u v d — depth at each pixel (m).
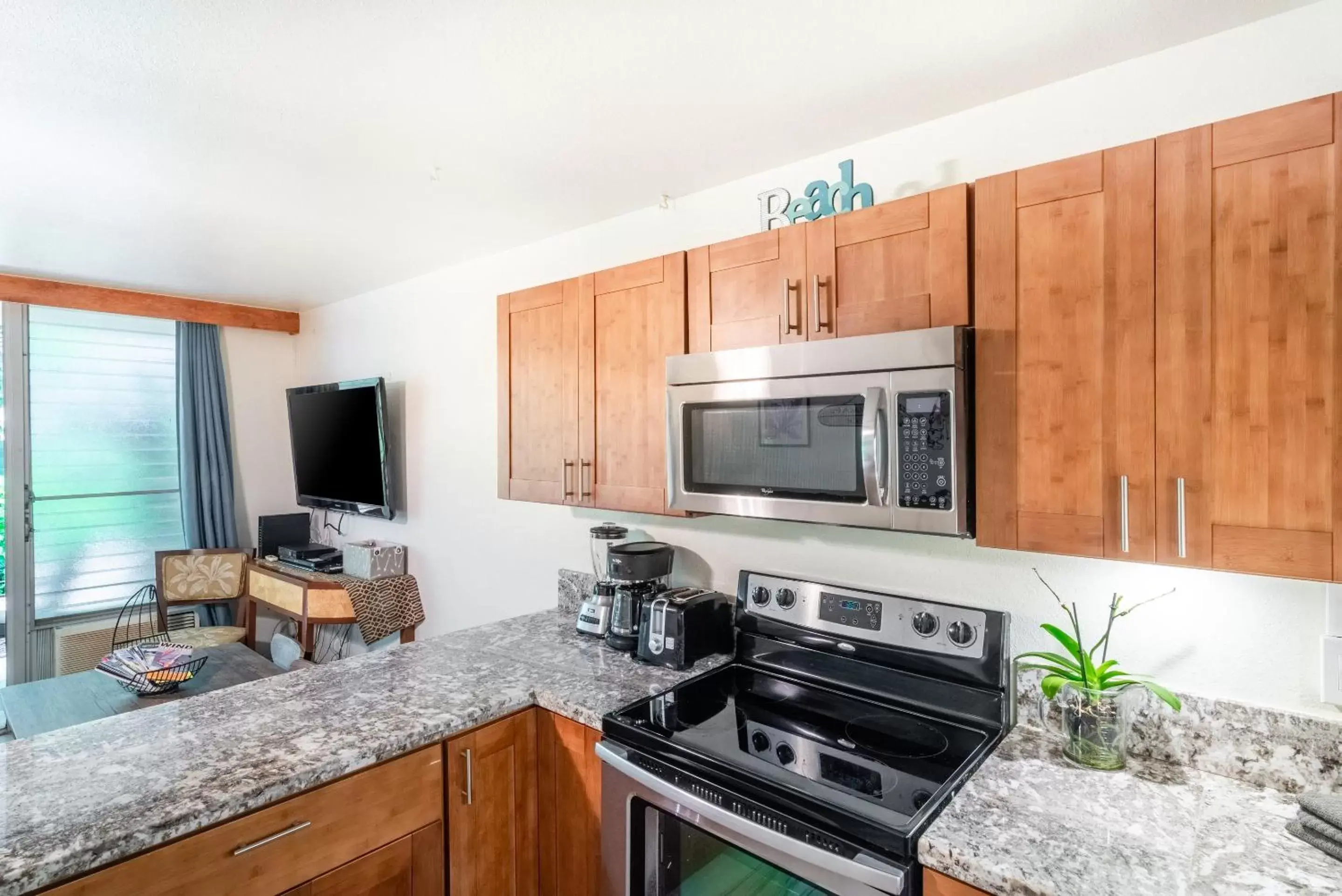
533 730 1.77
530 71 1.50
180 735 1.47
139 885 1.13
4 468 3.50
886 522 1.40
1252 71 1.35
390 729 1.50
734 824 1.29
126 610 3.85
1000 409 1.31
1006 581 1.64
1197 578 1.40
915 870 1.12
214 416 4.07
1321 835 1.08
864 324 1.49
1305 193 1.03
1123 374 1.18
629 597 2.07
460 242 2.84
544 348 2.23
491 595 3.12
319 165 2.01
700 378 1.70
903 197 1.74
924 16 1.31
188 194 2.23
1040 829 1.14
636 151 1.93
